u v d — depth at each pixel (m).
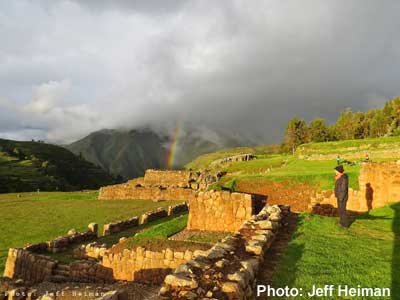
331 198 21.97
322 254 10.48
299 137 114.56
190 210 20.67
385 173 18.81
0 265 20.31
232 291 6.78
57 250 20.19
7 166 130.88
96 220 31.72
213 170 68.19
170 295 7.05
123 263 16.33
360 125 107.75
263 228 12.11
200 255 8.91
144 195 47.16
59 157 174.00
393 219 15.25
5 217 34.00
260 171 52.94
